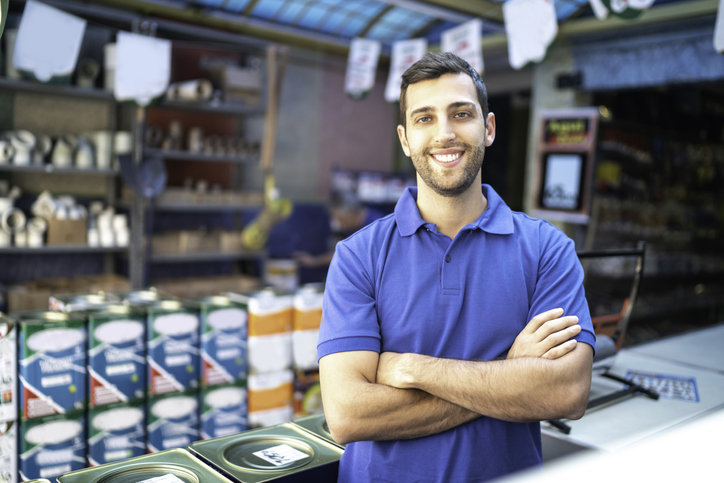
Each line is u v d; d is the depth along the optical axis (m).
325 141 6.49
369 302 1.20
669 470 0.40
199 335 2.05
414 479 1.11
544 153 4.38
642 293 5.12
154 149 4.47
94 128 4.57
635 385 1.77
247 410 2.17
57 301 2.12
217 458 1.22
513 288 1.18
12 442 1.67
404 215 1.24
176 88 4.42
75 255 4.53
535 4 2.82
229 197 4.92
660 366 2.05
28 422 1.69
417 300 1.18
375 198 6.33
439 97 1.15
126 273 4.62
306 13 5.08
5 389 1.65
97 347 1.81
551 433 1.45
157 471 1.17
